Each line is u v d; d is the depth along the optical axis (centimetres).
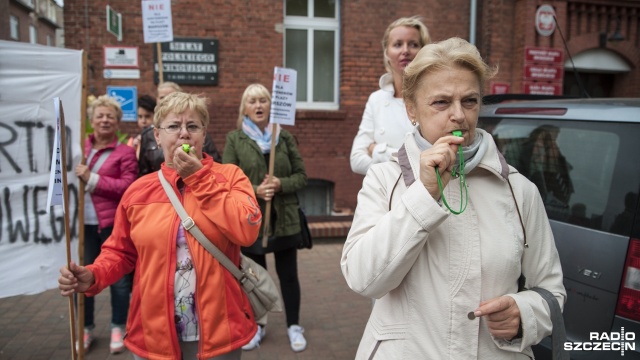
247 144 371
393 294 152
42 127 311
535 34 719
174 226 203
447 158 131
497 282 143
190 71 639
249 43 652
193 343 208
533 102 305
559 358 149
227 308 207
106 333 406
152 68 633
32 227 313
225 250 210
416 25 277
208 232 204
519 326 141
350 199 693
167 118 211
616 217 227
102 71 623
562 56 729
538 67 723
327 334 402
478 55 143
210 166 217
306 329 411
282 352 371
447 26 708
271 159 352
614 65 777
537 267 153
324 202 710
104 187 352
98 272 206
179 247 204
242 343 210
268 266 577
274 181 355
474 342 141
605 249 226
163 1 450
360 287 144
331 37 703
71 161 319
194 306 204
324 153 680
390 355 147
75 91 318
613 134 244
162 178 210
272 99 352
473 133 148
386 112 283
